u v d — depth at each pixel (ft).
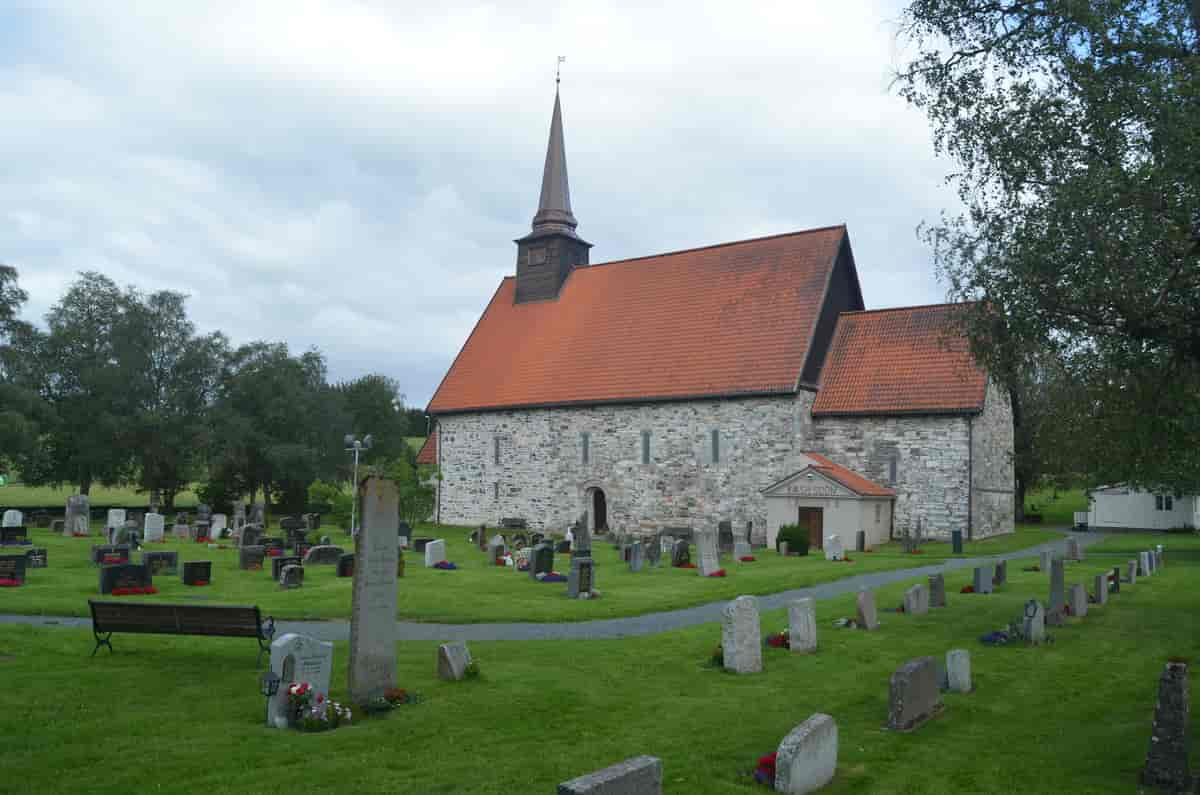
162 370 181.98
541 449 162.09
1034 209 49.03
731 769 30.01
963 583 81.25
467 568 93.35
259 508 144.36
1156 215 41.39
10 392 152.46
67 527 123.85
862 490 123.34
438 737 32.73
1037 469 179.42
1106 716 37.83
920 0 52.75
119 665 42.93
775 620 60.90
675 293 163.02
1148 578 85.81
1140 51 44.11
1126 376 49.98
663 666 45.96
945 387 130.72
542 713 36.24
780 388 135.13
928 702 37.47
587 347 164.55
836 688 41.73
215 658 44.91
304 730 33.14
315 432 188.75
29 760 28.89
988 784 29.43
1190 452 54.29
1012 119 50.34
